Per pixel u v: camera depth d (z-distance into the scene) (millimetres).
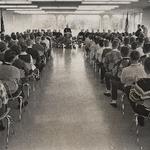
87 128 3883
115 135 3662
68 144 3379
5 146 3316
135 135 3672
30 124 4016
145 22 16172
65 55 13133
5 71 3820
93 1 11328
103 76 6770
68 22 26594
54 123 4059
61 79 7309
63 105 4953
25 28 25453
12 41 6879
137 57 4012
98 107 4863
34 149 3248
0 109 3086
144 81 3164
